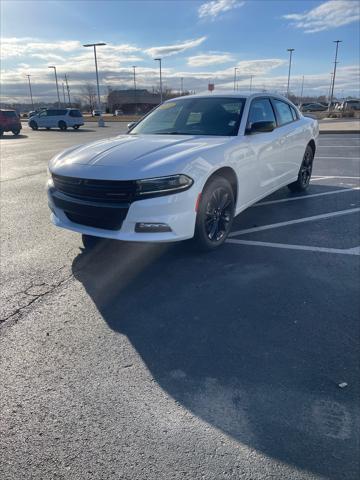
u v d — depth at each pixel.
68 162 3.93
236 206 4.54
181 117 5.04
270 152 5.13
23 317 3.05
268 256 4.18
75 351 2.64
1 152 14.66
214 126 4.72
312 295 3.33
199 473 1.78
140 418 2.08
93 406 2.17
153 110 5.59
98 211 3.63
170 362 2.52
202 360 2.54
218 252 4.29
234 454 1.87
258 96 5.23
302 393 2.24
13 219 5.60
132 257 4.18
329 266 3.91
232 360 2.53
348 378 2.35
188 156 3.70
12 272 3.84
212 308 3.16
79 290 3.48
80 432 2.00
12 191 7.53
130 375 2.41
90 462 1.84
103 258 4.16
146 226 3.52
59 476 1.78
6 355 2.61
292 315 3.03
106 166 3.61
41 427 2.04
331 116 38.16
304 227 5.13
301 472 1.78
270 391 2.26
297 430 1.99
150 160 3.62
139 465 1.82
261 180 5.04
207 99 5.20
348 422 2.04
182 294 3.39
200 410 2.13
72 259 4.15
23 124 44.72
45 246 4.52
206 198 3.91
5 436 1.99
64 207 3.89
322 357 2.54
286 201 6.48
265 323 2.94
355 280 3.60
